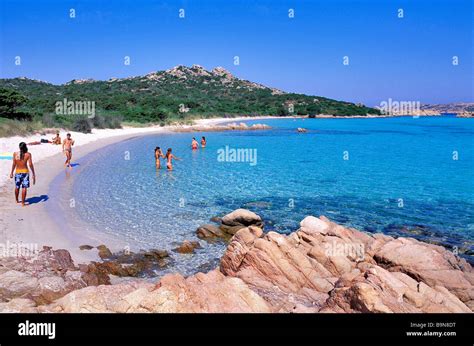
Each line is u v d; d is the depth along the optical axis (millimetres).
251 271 9656
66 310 7035
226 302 7305
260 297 7586
